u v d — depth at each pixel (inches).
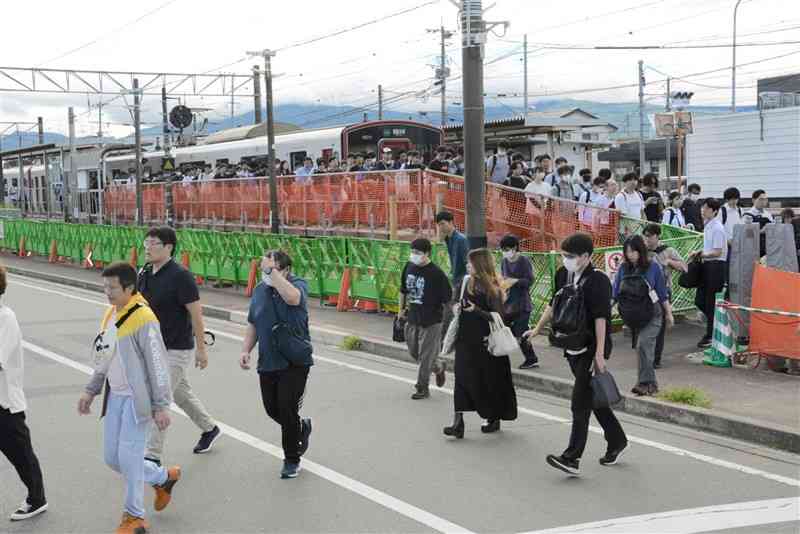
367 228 700.0
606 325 251.8
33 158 1846.7
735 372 382.3
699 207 629.9
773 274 383.6
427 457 277.0
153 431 246.2
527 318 396.5
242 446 291.3
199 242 814.5
